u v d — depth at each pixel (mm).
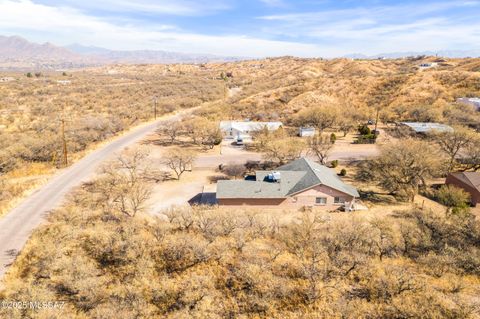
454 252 21156
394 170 35844
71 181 38438
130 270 19938
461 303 16016
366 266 19812
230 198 31625
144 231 24719
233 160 47906
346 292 17781
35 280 19000
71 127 55750
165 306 17016
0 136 49875
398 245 23156
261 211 31594
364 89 94000
